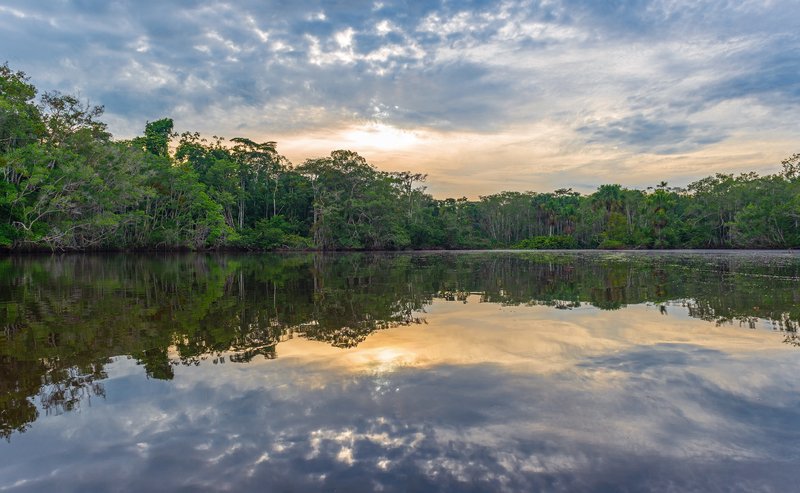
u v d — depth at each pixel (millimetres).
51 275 18406
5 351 5746
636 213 85250
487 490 2629
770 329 6891
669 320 7719
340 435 3326
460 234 86500
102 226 41438
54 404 3961
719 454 3045
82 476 2811
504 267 24188
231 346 5945
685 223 76438
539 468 2871
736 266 23250
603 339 6277
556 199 110500
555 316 8227
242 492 2623
